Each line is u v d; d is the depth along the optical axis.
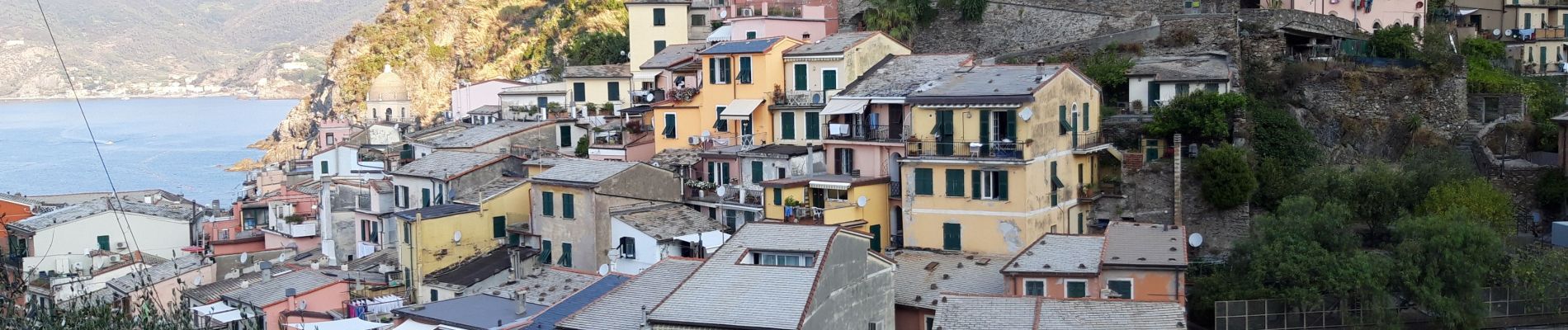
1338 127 85.06
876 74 83.38
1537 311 63.28
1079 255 61.94
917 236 74.62
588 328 52.56
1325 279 61.81
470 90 133.38
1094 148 77.69
